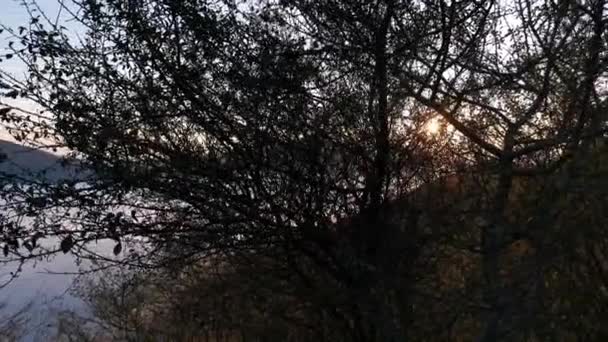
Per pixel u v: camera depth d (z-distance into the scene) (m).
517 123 4.23
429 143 4.53
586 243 3.96
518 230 3.84
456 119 4.46
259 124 4.61
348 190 4.73
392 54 4.50
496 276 3.82
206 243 4.96
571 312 4.03
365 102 4.58
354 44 4.53
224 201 4.73
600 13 4.04
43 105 4.56
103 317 7.61
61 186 4.47
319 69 4.61
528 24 4.30
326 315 5.50
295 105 4.59
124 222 4.65
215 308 6.05
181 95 4.62
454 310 4.01
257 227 4.86
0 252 4.55
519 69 4.27
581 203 3.77
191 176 4.64
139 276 5.86
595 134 3.84
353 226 4.75
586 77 4.00
